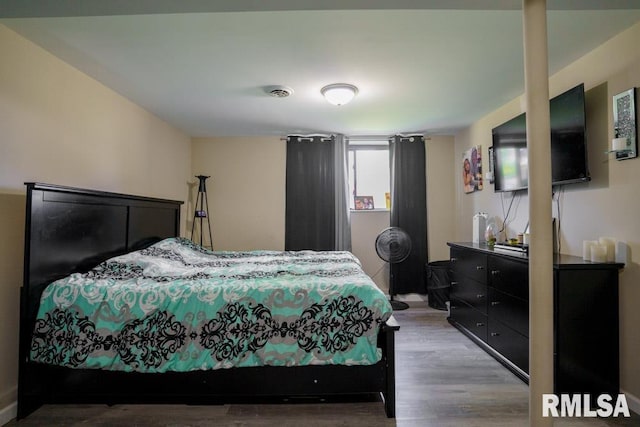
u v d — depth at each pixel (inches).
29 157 78.5
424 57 86.6
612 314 74.2
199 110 129.1
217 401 76.4
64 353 68.9
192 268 95.2
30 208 69.9
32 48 79.0
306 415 71.2
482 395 78.7
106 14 57.8
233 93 111.7
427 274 159.9
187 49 82.3
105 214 94.0
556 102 89.1
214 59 87.5
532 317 53.6
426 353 103.0
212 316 71.1
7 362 72.4
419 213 166.9
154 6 55.2
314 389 71.8
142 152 126.6
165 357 69.9
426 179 170.4
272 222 171.6
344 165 166.4
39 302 71.3
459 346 108.7
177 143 156.5
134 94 112.3
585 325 73.8
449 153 171.8
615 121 76.3
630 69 73.2
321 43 79.5
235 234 171.8
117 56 85.7
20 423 69.0
